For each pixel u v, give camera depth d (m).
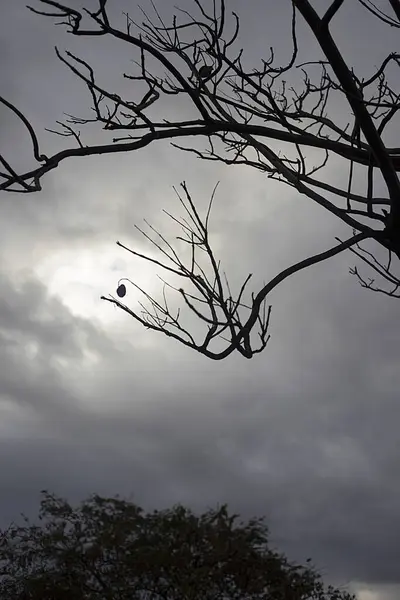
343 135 6.25
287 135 5.58
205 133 5.44
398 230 5.50
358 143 5.73
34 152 4.52
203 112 5.38
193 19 5.58
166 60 5.20
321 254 5.38
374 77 5.59
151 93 5.37
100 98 5.27
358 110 5.04
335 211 5.66
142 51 5.17
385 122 5.14
